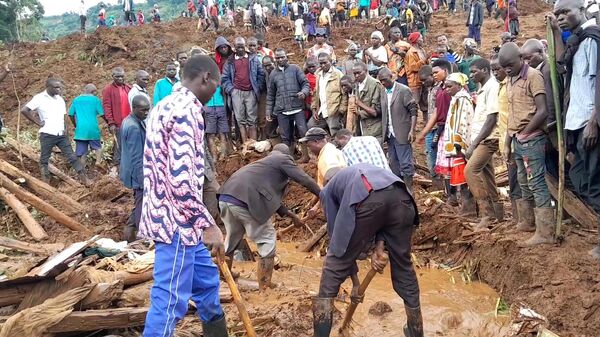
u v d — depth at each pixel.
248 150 9.74
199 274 4.03
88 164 11.27
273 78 9.75
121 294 4.81
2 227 7.98
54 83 9.66
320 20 21.50
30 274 4.86
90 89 10.53
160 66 19.09
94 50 19.77
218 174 9.73
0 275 5.46
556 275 5.28
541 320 4.89
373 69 10.76
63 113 9.88
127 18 26.25
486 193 6.79
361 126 8.47
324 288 4.28
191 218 3.68
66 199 8.73
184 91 3.78
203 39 20.84
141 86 9.74
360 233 4.22
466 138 7.25
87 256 5.65
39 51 20.23
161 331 3.72
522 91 5.70
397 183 4.25
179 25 22.25
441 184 8.83
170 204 3.70
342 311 5.41
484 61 6.94
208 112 9.80
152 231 3.73
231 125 10.53
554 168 6.12
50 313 4.32
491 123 6.50
